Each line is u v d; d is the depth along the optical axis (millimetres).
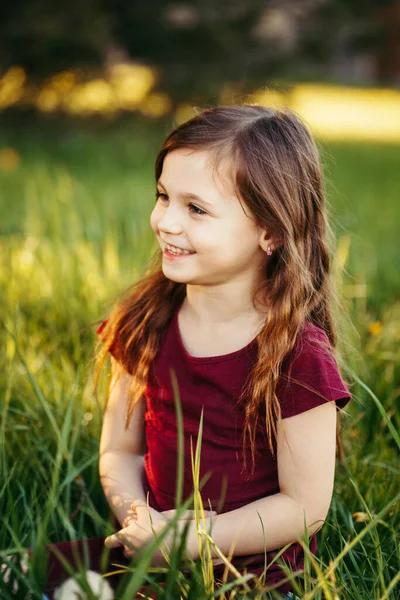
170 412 1655
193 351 1636
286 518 1561
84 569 1363
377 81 29344
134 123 9547
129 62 9164
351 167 8734
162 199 1611
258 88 9203
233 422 1587
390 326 3055
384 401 2475
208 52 9031
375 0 10023
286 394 1561
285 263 1606
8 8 8031
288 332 1575
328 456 1572
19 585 1403
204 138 1555
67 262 3428
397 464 2174
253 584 1531
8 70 8438
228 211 1546
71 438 2119
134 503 1639
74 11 8227
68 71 8586
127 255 3631
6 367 2412
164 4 8734
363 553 1688
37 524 1714
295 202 1614
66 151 8070
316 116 16469
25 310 3105
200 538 1418
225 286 1604
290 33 9617
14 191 5414
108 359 2143
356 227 5086
